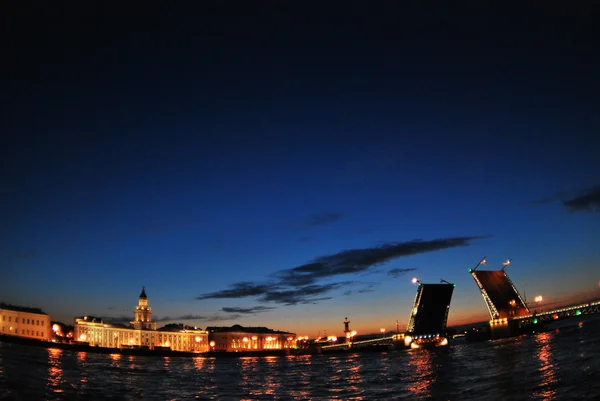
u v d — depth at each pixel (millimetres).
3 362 67000
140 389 57531
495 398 41531
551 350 88000
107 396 48812
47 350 105000
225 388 64500
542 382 46875
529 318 181500
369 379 73688
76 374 65250
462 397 44750
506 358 86875
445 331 172875
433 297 159125
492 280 177625
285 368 116000
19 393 44375
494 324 182500
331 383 70500
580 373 48906
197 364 136250
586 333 136500
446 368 81688
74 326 187375
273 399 52938
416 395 49844
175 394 55375
